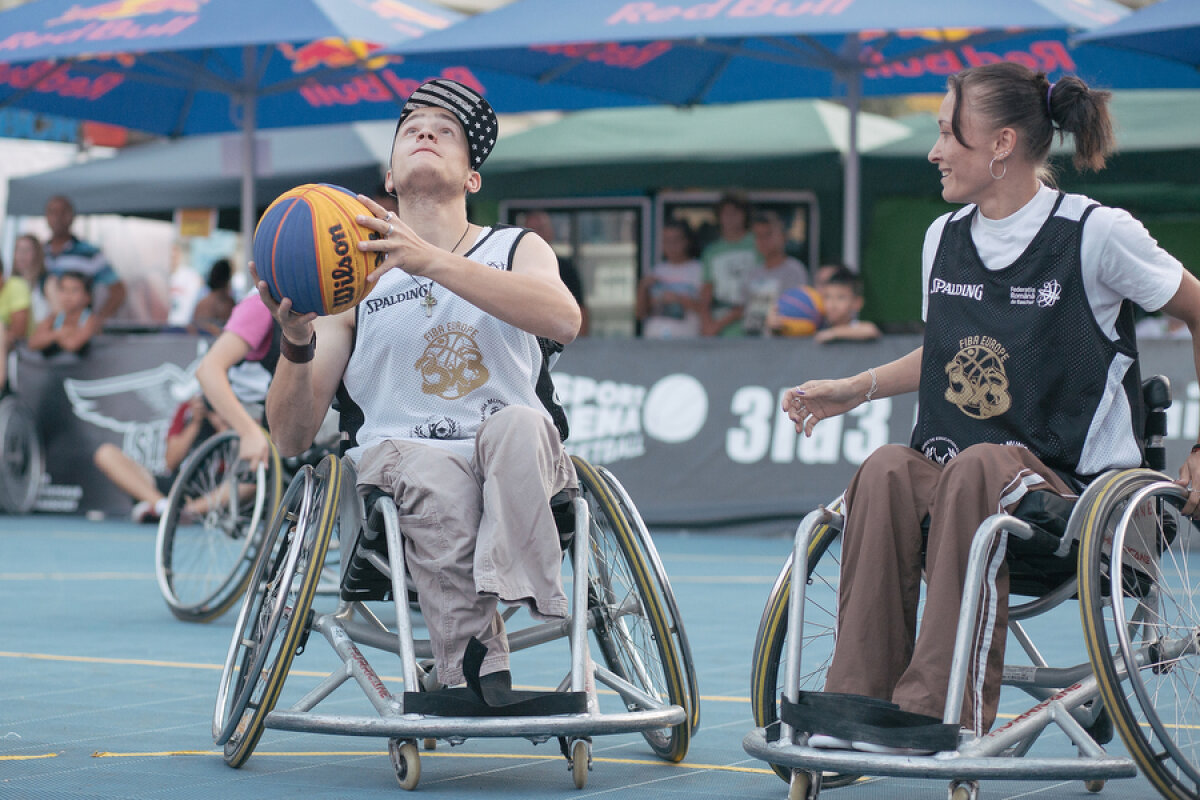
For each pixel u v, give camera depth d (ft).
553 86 44.11
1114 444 11.19
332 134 51.72
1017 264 11.32
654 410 36.27
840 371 34.83
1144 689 9.87
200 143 52.95
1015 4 30.89
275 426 12.46
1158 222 46.68
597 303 51.16
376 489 11.97
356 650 12.21
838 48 39.11
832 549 12.17
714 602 24.72
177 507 23.12
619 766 12.69
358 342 12.52
